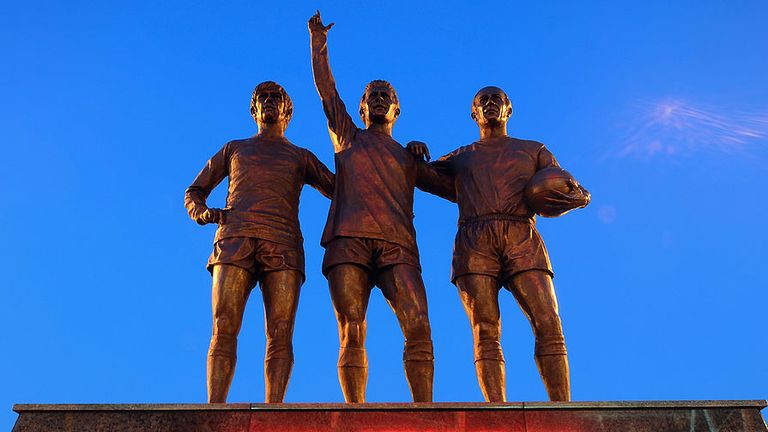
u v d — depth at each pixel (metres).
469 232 11.55
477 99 12.52
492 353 11.02
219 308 10.95
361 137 12.13
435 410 9.42
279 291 11.12
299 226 11.68
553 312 11.06
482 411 9.41
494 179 11.80
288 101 12.41
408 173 11.95
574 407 9.39
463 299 11.36
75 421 9.39
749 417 9.22
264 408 9.45
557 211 11.50
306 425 9.36
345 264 11.22
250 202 11.47
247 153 11.86
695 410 9.29
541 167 12.06
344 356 10.94
